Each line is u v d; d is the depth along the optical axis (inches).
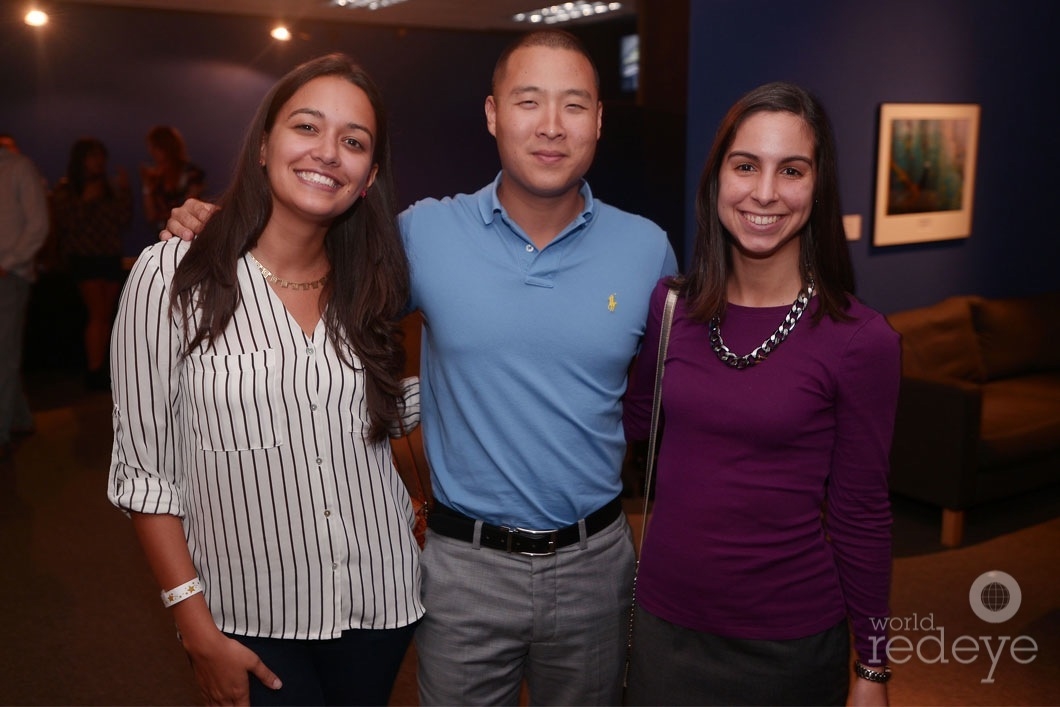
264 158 61.5
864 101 197.9
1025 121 227.8
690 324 66.2
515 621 70.4
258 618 61.1
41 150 358.9
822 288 61.6
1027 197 233.3
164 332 58.2
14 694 111.7
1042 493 187.6
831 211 62.0
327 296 64.2
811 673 63.9
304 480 60.4
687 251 179.5
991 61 217.3
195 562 61.7
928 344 190.5
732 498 62.6
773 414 60.9
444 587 70.9
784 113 60.7
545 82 64.4
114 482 59.3
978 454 158.2
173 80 375.9
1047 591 141.1
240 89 388.5
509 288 67.4
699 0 171.0
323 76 60.4
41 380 279.9
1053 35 227.9
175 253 60.1
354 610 62.9
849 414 61.1
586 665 72.8
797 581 63.1
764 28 180.1
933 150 210.5
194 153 384.5
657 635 67.5
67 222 256.1
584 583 71.4
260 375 59.3
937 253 219.8
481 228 68.9
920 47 204.1
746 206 61.1
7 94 350.3
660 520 66.9
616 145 186.1
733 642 64.4
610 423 71.6
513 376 67.9
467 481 70.2
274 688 61.3
